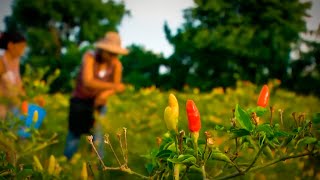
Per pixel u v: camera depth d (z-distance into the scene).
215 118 6.30
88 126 4.49
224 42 27.92
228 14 29.36
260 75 27.61
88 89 4.49
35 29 35.41
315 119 1.49
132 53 34.94
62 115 8.18
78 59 32.69
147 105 9.19
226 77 28.36
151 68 34.19
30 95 3.26
